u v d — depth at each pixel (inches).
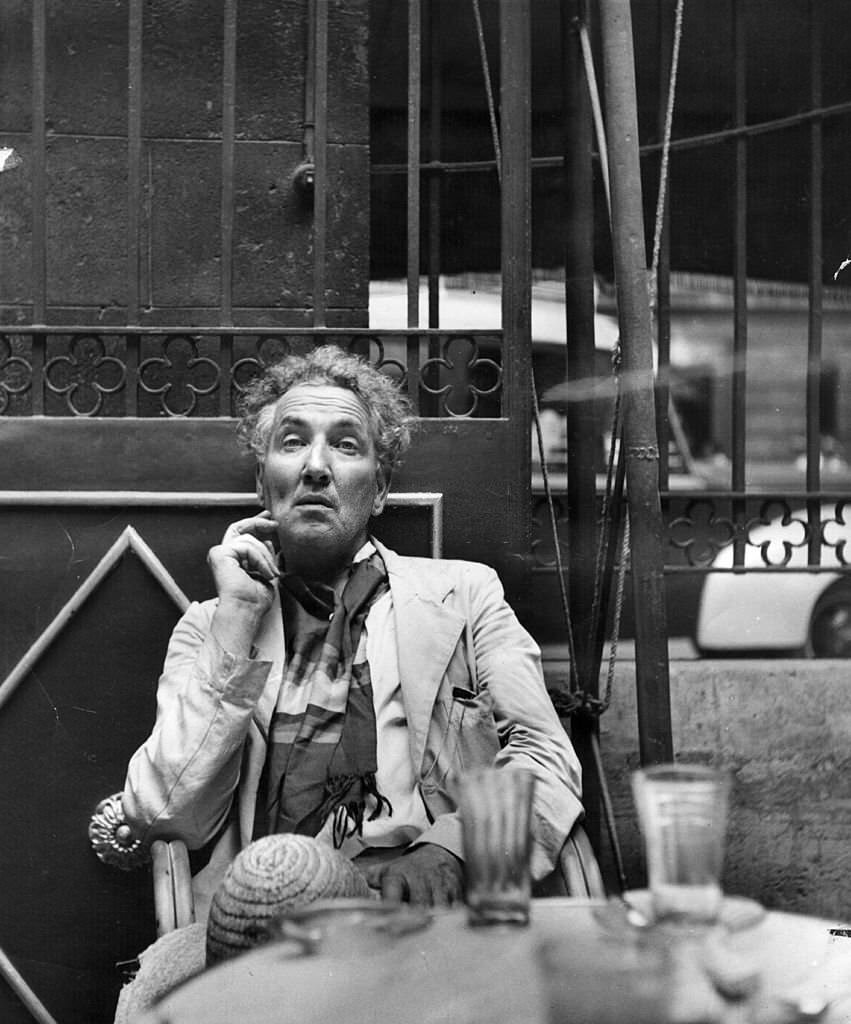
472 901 53.2
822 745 114.8
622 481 104.6
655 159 129.3
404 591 94.8
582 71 114.3
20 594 105.0
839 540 122.0
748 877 110.3
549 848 85.7
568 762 89.7
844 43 124.2
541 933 52.6
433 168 132.6
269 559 92.3
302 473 93.9
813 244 122.6
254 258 115.7
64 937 103.7
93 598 104.7
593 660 109.7
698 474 124.7
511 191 108.3
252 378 113.7
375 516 103.6
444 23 134.5
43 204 108.0
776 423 127.3
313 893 70.2
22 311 114.2
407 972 49.3
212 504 104.8
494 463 107.2
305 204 116.3
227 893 70.9
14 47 114.3
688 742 113.7
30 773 104.2
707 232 129.7
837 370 126.1
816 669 116.6
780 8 126.0
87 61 114.6
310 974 49.9
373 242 136.3
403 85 134.0
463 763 90.5
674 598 118.7
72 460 106.5
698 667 116.0
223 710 87.4
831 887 111.7
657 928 49.9
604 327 120.4
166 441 106.7
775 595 118.6
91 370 113.7
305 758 89.7
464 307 133.5
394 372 124.3
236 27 113.4
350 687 91.9
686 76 131.4
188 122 115.3
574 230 115.1
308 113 116.0
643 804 50.6
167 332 107.7
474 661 94.3
